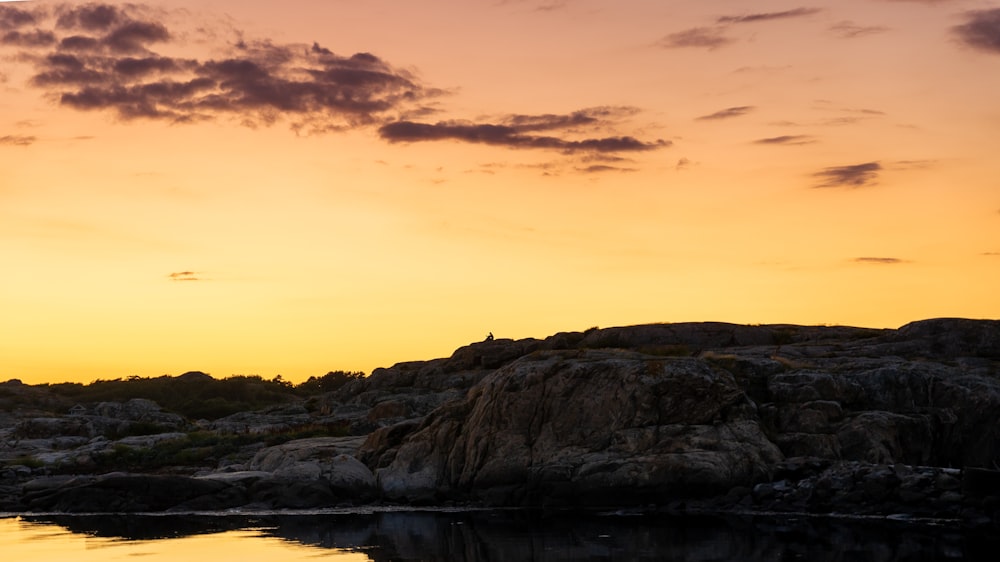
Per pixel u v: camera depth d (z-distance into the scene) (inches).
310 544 1183.6
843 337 2075.5
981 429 1656.0
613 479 1558.8
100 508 1620.3
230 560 1061.8
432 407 2401.6
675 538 1189.7
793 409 1665.8
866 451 1596.9
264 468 1865.2
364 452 1844.2
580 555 1067.9
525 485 1631.4
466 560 1050.1
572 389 1672.0
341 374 4603.8
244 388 4001.0
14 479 1913.1
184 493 1642.5
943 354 1907.0
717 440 1573.6
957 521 1310.3
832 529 1250.6
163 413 2928.2
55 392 3855.8
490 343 2728.8
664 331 2183.8
